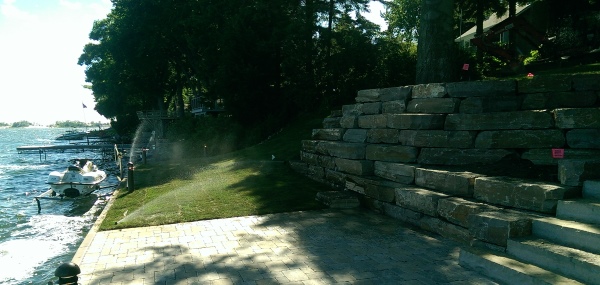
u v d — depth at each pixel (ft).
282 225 27.27
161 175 61.21
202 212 31.50
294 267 19.26
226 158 73.77
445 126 28.55
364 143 35.47
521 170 23.84
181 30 124.67
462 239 22.16
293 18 86.53
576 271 14.88
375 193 30.91
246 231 26.05
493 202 21.86
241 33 90.58
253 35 90.33
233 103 94.79
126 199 41.88
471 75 59.52
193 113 164.76
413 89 31.89
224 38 93.25
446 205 23.39
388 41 78.95
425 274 18.04
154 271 19.17
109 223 29.60
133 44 137.80
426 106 30.14
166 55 146.20
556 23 84.28
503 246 18.31
